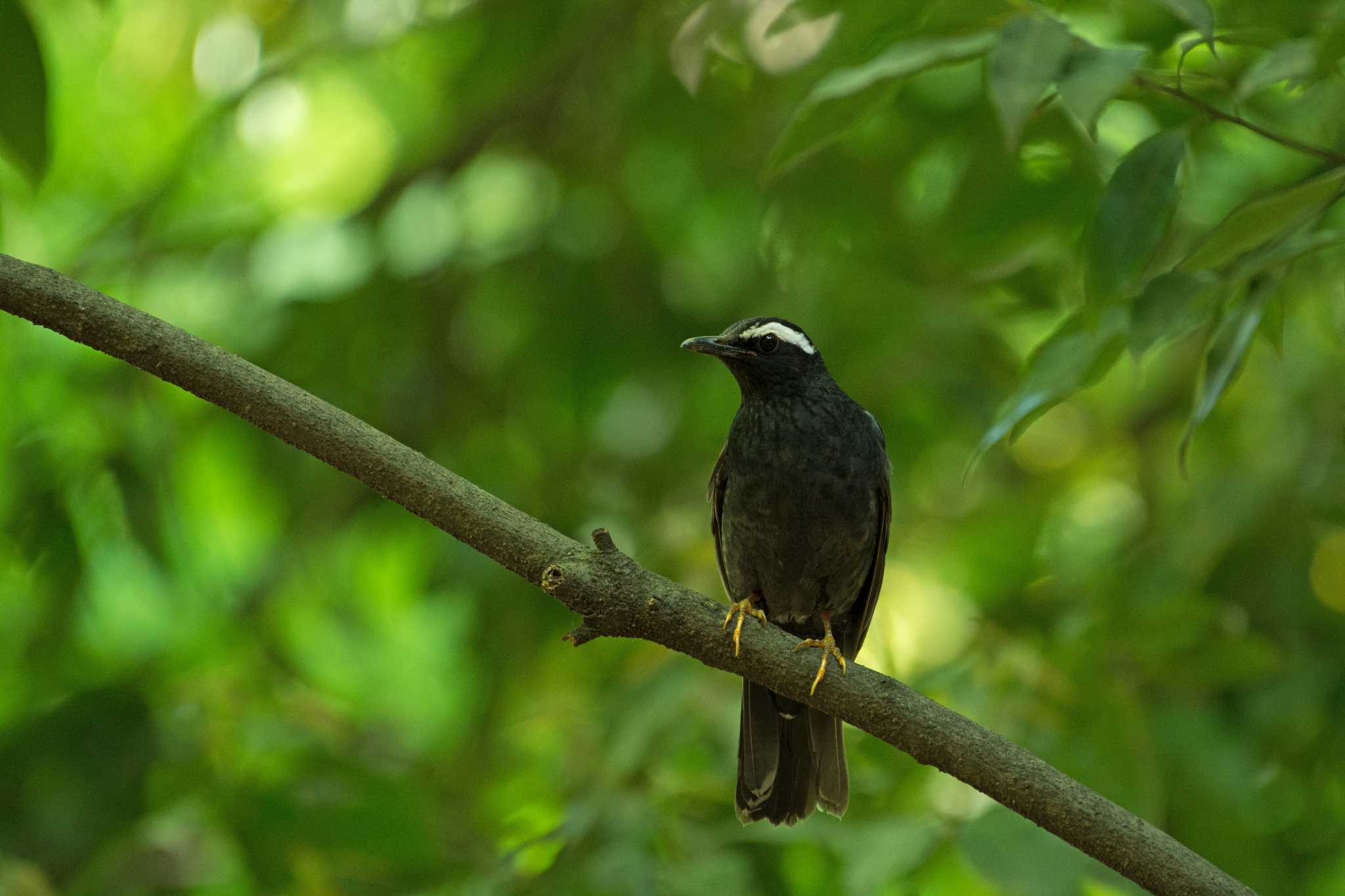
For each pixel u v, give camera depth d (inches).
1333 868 440.1
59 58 542.9
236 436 509.7
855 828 353.7
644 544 504.1
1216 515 460.1
